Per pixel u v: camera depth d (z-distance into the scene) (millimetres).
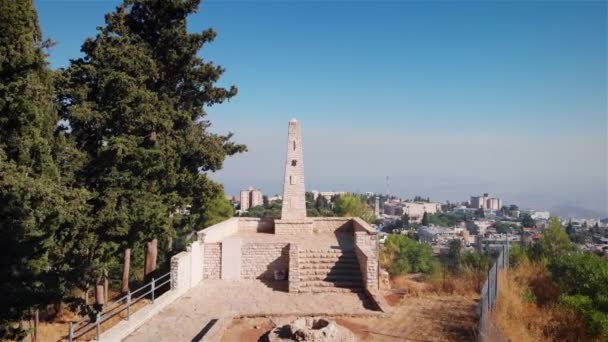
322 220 27938
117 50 19703
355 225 26500
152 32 23812
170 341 13422
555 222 22859
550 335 12492
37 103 15445
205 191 24016
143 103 19906
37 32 16719
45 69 16328
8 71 15125
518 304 13766
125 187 20062
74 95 19312
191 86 24312
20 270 15992
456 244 49688
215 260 21031
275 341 12570
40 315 22141
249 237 25500
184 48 23109
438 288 18359
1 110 14867
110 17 21797
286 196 26766
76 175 19328
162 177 21844
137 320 14594
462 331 13656
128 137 19750
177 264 17984
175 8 22703
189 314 15922
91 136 20625
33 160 15719
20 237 15219
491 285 13695
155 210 20250
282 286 19734
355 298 17891
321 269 20312
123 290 24719
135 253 30859
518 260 18656
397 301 17000
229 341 13352
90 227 18766
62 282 18469
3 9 14539
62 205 15062
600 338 12078
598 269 15039
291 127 26969
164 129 21266
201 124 26062
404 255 43875
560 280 15898
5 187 13945
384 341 13055
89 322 13867
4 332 15555
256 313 15797
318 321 13852
